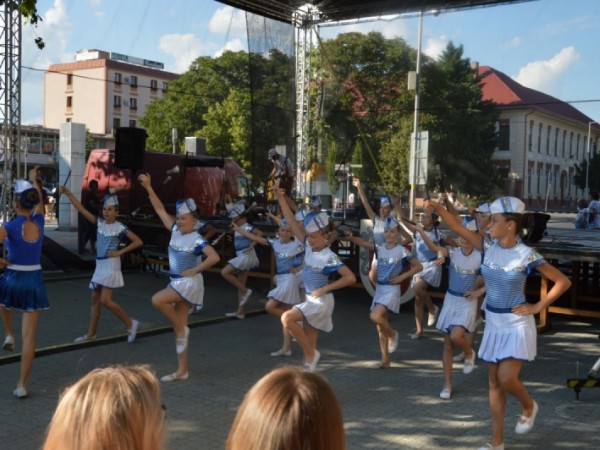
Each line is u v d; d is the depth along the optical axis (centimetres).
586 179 5181
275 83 1620
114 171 1859
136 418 156
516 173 5128
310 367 647
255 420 157
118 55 6341
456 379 690
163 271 1445
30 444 485
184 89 4297
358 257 1188
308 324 637
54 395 604
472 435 529
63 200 2378
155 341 836
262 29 1586
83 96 6438
